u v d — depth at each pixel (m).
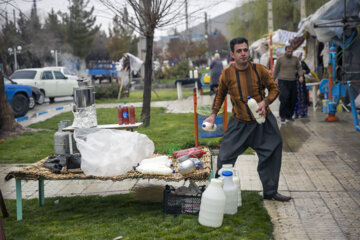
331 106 9.52
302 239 3.46
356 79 10.62
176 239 3.40
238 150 4.27
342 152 6.56
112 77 30.66
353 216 3.95
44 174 4.14
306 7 22.67
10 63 23.16
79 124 5.78
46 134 9.33
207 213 3.67
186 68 30.39
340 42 10.64
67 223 3.96
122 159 3.99
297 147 7.05
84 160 4.02
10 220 4.15
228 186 3.96
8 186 5.45
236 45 4.04
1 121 9.40
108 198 4.82
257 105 4.05
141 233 3.56
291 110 9.47
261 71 4.12
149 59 9.62
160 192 5.00
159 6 8.55
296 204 4.31
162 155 4.81
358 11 10.45
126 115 6.34
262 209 4.13
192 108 13.42
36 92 15.64
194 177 4.02
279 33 24.19
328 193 4.66
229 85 4.20
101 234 3.57
